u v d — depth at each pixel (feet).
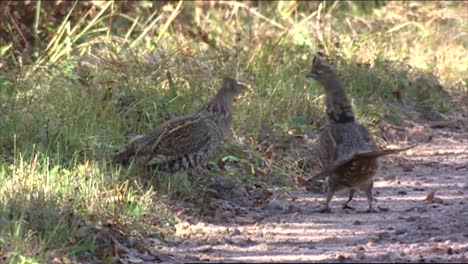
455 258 36.40
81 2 65.21
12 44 60.90
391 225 41.63
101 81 55.62
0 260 34.78
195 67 59.82
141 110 52.70
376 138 57.00
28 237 36.14
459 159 54.60
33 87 54.19
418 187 48.65
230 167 48.08
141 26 65.98
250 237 40.22
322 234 40.50
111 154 47.01
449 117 63.31
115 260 36.35
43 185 41.09
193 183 45.32
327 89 41.93
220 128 45.09
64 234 37.22
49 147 46.83
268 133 52.90
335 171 41.70
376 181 49.93
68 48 59.93
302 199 46.39
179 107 53.57
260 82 59.57
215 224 42.14
